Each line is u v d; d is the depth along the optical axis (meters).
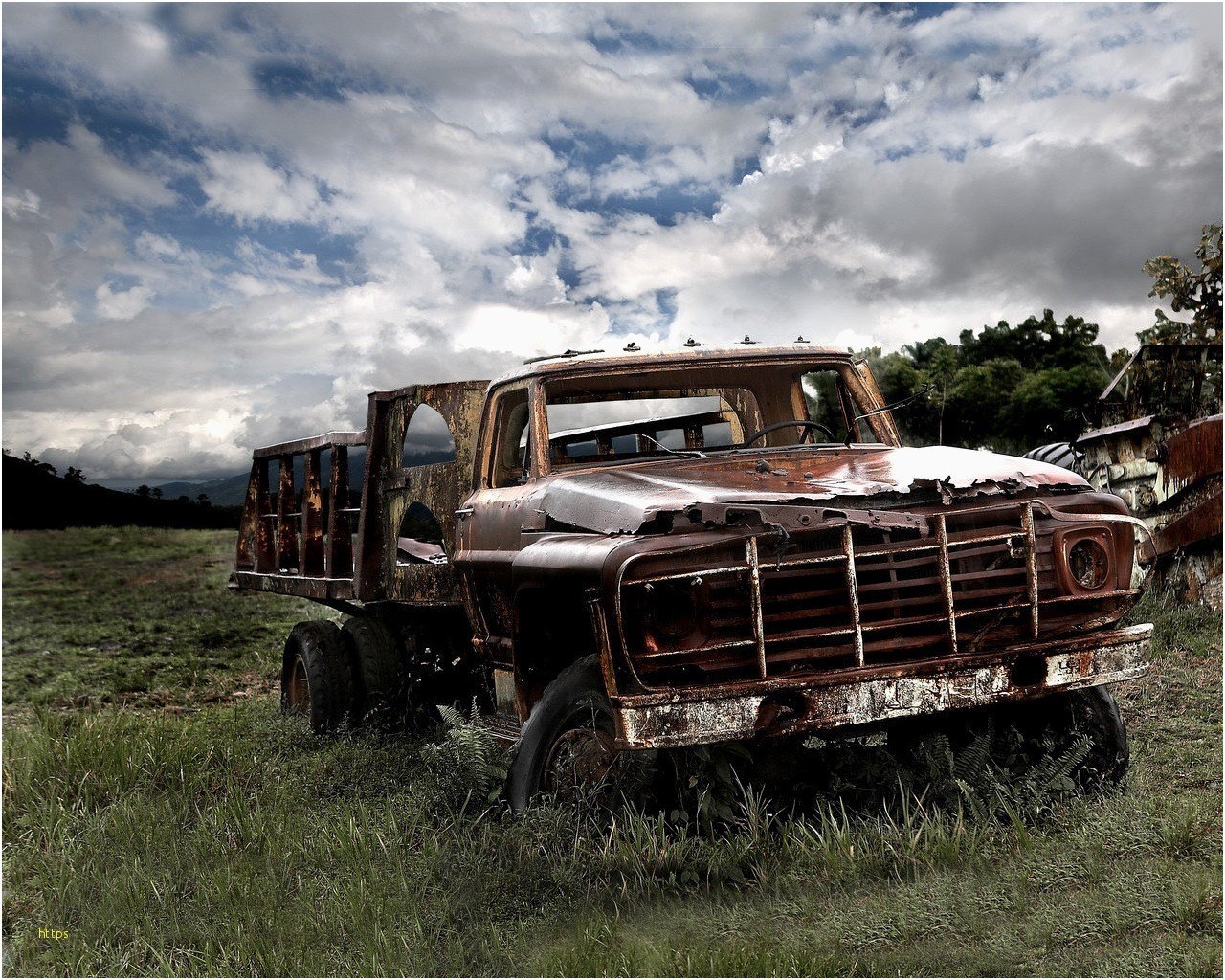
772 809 4.63
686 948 3.59
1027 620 4.45
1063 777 4.59
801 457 5.30
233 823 5.33
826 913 3.78
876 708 4.15
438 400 6.66
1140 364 10.55
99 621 16.41
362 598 7.34
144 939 4.16
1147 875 3.82
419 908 4.12
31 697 10.64
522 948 3.72
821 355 5.95
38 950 4.23
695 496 4.29
